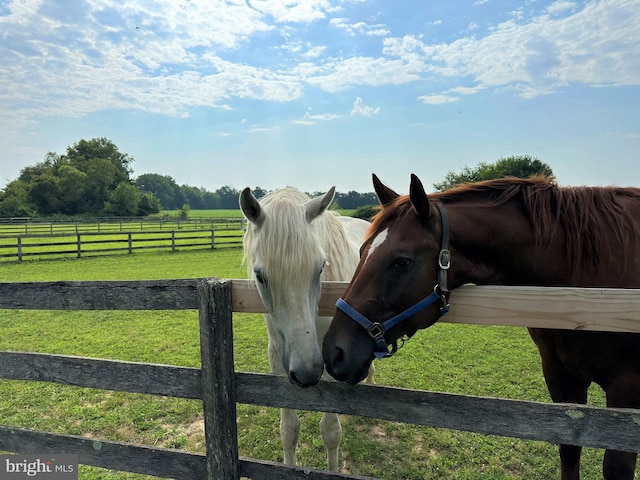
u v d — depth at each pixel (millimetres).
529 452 2957
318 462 2932
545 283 1746
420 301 1488
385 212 1631
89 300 1873
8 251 16734
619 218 1720
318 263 1735
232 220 32938
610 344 1615
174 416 3578
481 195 1770
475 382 4195
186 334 6004
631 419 1229
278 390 1644
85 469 2875
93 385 1905
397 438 3201
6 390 4070
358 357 1453
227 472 1713
